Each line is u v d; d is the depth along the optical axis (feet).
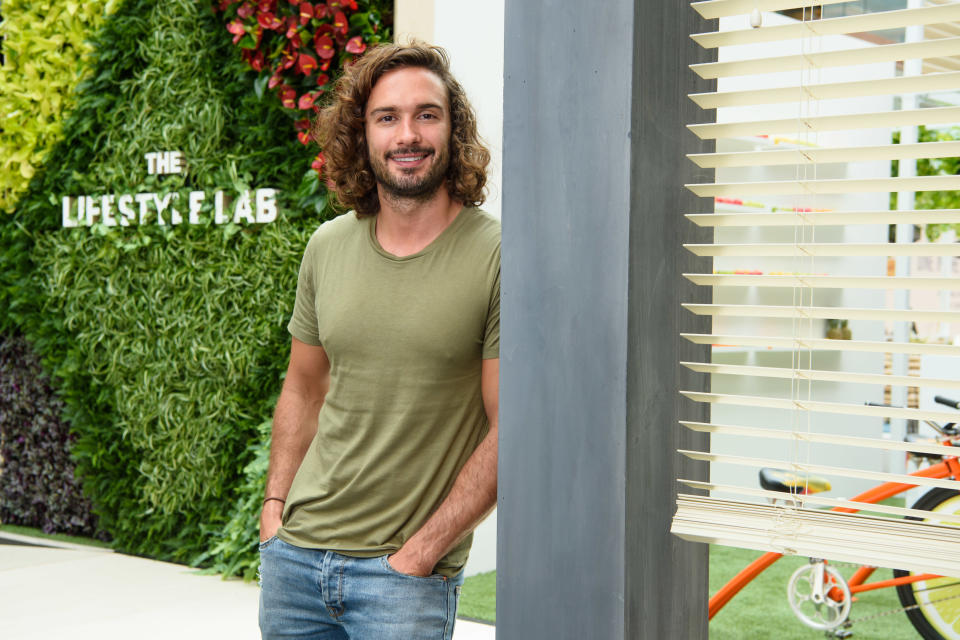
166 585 14.65
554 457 4.99
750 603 14.03
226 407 15.21
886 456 22.81
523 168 5.07
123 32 16.16
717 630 12.73
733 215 4.56
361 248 6.57
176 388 15.74
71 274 16.84
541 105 5.01
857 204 21.16
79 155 16.75
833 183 4.38
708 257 5.95
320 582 6.33
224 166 15.26
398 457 6.23
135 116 16.10
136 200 16.06
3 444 18.43
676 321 5.41
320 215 14.56
